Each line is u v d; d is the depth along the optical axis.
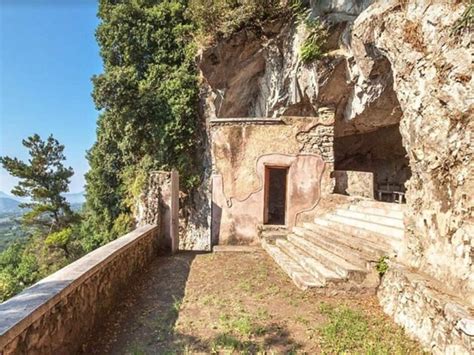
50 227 22.98
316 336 3.34
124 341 3.38
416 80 3.54
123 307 4.29
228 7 10.93
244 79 12.80
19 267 22.36
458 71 2.87
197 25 13.42
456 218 2.92
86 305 3.38
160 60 15.73
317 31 8.63
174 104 14.70
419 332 3.13
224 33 11.16
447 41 3.02
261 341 3.26
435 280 3.21
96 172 17.52
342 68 8.80
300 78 9.84
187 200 15.22
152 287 5.12
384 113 9.39
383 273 4.27
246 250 7.67
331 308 4.03
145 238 6.36
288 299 4.38
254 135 8.39
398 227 4.95
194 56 13.57
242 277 5.48
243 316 3.85
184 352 3.09
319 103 9.50
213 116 14.34
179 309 4.17
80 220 23.38
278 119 8.35
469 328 2.41
